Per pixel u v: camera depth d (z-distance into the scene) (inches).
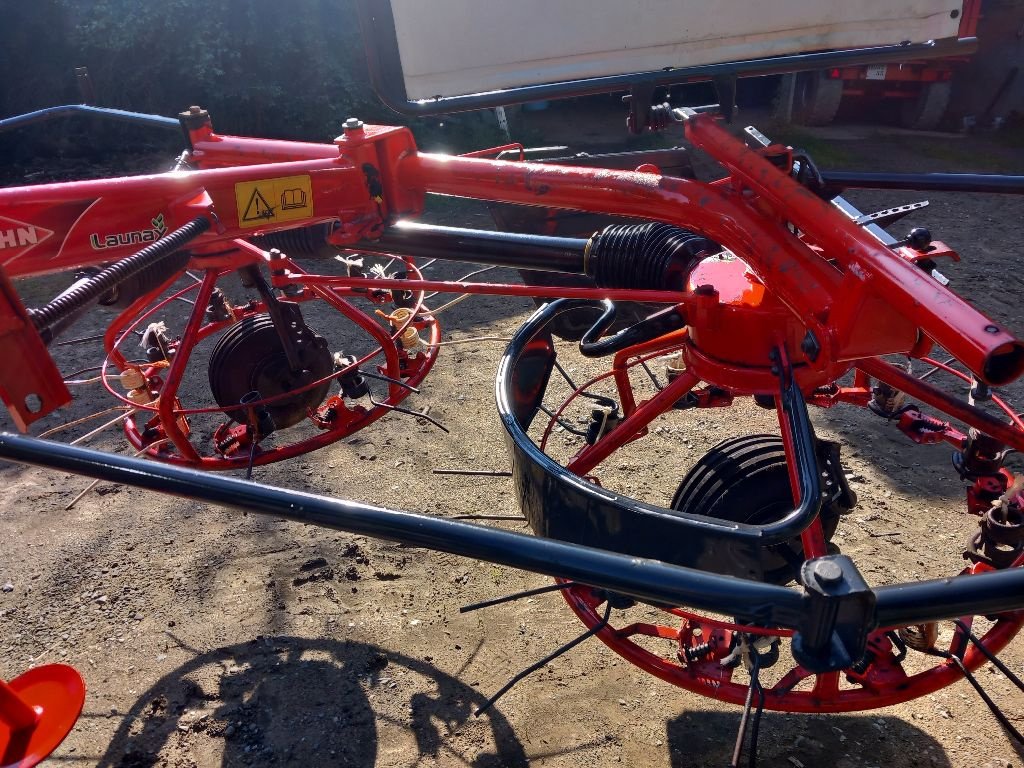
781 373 100.7
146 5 398.6
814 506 85.4
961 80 517.0
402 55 86.9
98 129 430.6
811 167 100.2
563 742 120.0
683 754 117.8
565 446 192.2
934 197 375.9
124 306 142.2
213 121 425.1
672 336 124.3
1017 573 52.0
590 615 112.3
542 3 89.4
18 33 426.0
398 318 172.2
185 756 118.6
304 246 153.6
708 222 98.6
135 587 151.6
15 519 171.2
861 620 51.5
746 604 52.7
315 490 177.9
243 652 136.6
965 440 122.0
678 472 183.0
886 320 81.8
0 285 72.9
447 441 196.1
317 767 116.3
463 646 137.5
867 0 97.2
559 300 136.0
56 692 105.3
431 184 120.5
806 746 118.2
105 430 204.2
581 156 158.4
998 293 269.7
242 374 157.8
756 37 96.6
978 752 116.9
